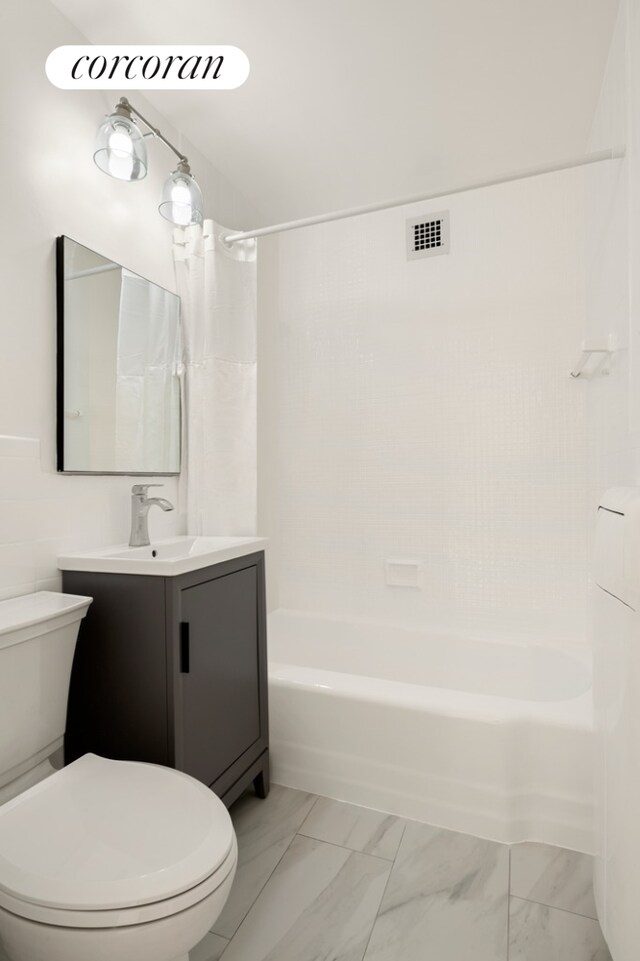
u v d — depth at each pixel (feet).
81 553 5.00
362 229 8.63
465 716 5.07
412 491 8.29
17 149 4.57
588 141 6.87
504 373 7.76
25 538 4.56
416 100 6.20
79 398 5.12
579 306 7.36
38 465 4.72
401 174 7.70
